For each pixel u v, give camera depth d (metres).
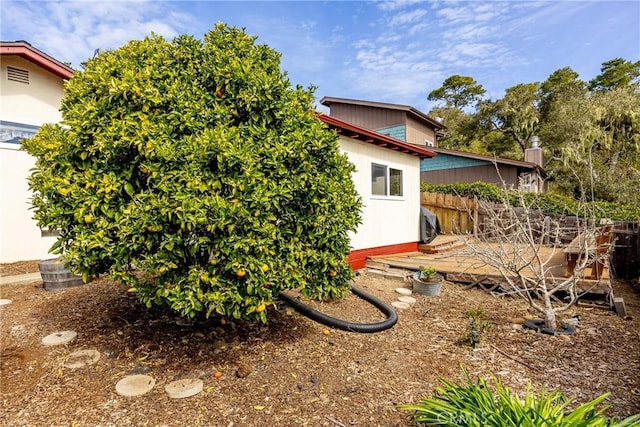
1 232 6.49
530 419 2.02
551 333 4.07
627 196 13.24
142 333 3.62
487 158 14.56
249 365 3.14
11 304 4.36
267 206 2.87
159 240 2.80
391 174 8.26
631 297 6.56
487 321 4.50
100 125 2.94
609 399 2.74
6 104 6.52
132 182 3.02
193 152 2.79
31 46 6.54
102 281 5.27
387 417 2.50
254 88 3.27
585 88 25.77
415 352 3.60
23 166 6.73
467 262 7.15
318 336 3.83
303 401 2.67
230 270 2.86
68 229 3.07
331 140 3.47
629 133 18.75
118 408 2.51
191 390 2.70
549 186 21.89
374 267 7.12
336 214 3.50
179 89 3.18
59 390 2.68
